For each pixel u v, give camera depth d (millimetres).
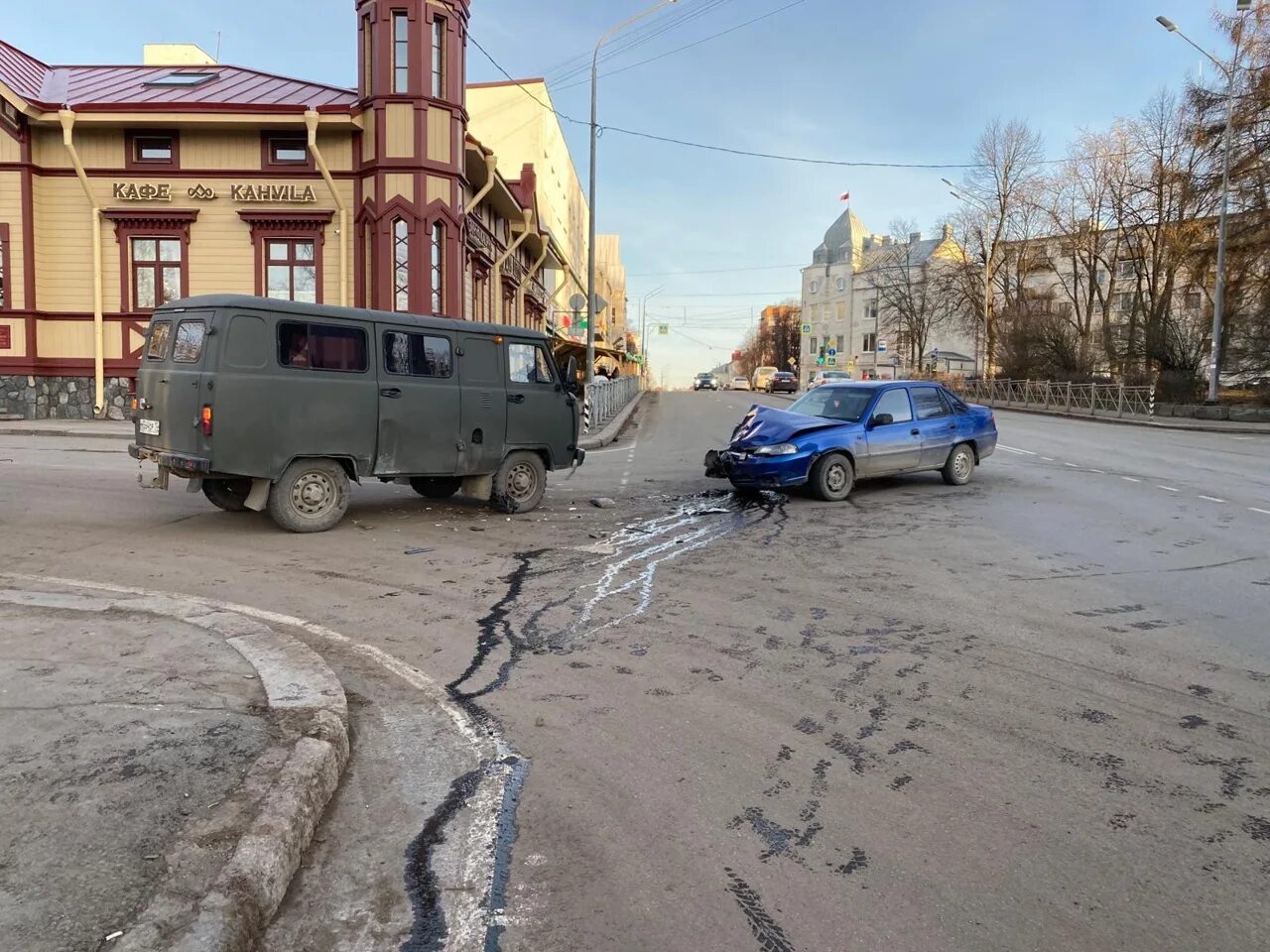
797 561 8195
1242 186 30438
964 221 51531
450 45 21391
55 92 22875
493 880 3076
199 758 3555
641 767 3977
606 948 2717
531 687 4949
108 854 2846
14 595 5996
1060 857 3262
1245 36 29672
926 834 3414
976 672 5219
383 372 9461
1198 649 5648
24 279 21469
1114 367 39312
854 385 13125
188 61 32719
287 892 2967
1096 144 42219
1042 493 12625
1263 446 21234
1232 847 3338
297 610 6453
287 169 21828
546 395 10938
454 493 11805
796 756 4102
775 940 2766
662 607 6613
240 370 8531
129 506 10375
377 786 3754
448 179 21516
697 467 16078
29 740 3691
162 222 21922
